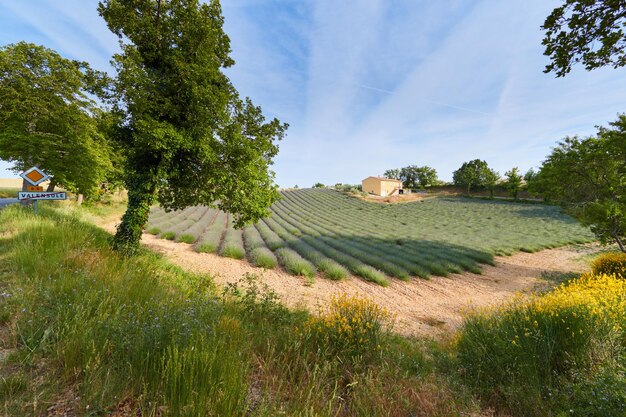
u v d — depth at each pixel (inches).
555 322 162.7
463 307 384.2
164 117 345.7
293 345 144.9
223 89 384.5
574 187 577.0
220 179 359.6
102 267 208.1
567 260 758.5
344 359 143.6
